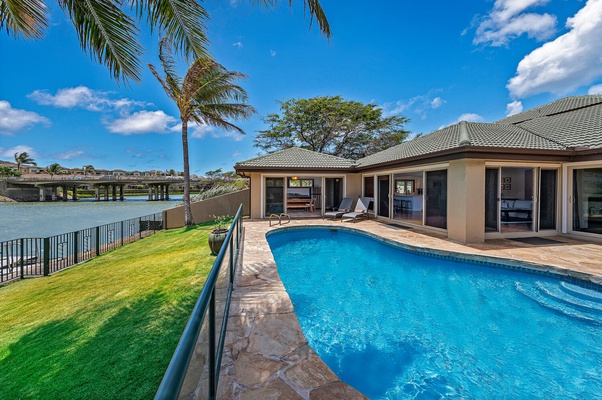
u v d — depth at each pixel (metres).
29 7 4.96
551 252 7.16
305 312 5.12
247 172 14.38
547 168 9.19
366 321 4.79
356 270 7.38
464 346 4.08
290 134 30.59
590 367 3.61
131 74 5.72
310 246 9.79
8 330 4.50
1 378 3.18
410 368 3.63
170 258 8.30
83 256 9.97
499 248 7.65
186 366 1.05
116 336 3.93
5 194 51.78
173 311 4.63
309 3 5.57
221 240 8.00
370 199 13.83
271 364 2.84
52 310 5.21
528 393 3.21
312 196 19.08
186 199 14.86
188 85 13.55
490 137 9.52
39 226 20.02
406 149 13.08
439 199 9.73
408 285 6.32
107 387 2.93
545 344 4.09
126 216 26.48
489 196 8.93
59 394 2.87
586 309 5.03
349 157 30.39
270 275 5.69
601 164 8.16
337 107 29.39
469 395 3.18
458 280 6.52
